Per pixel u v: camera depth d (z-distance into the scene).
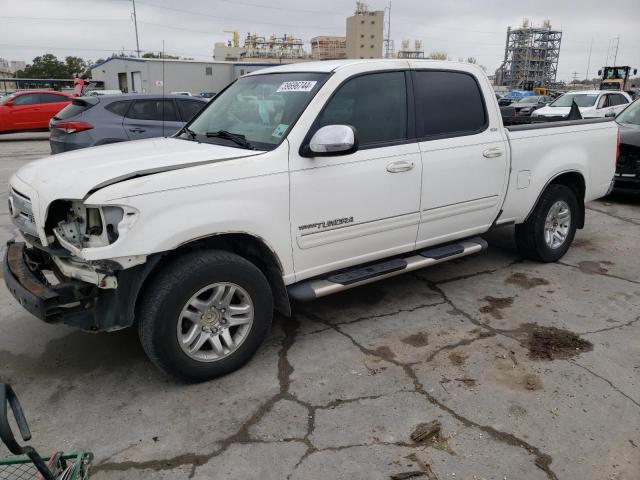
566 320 4.14
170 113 9.50
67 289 2.84
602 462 2.61
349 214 3.64
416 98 4.03
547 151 4.93
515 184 4.71
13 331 3.97
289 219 3.36
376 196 3.74
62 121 9.10
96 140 8.88
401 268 4.01
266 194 3.22
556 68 109.44
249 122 3.76
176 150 3.45
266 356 3.60
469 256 5.66
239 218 3.12
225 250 3.35
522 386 3.24
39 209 2.95
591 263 5.46
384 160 3.76
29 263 3.29
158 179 2.88
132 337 3.88
